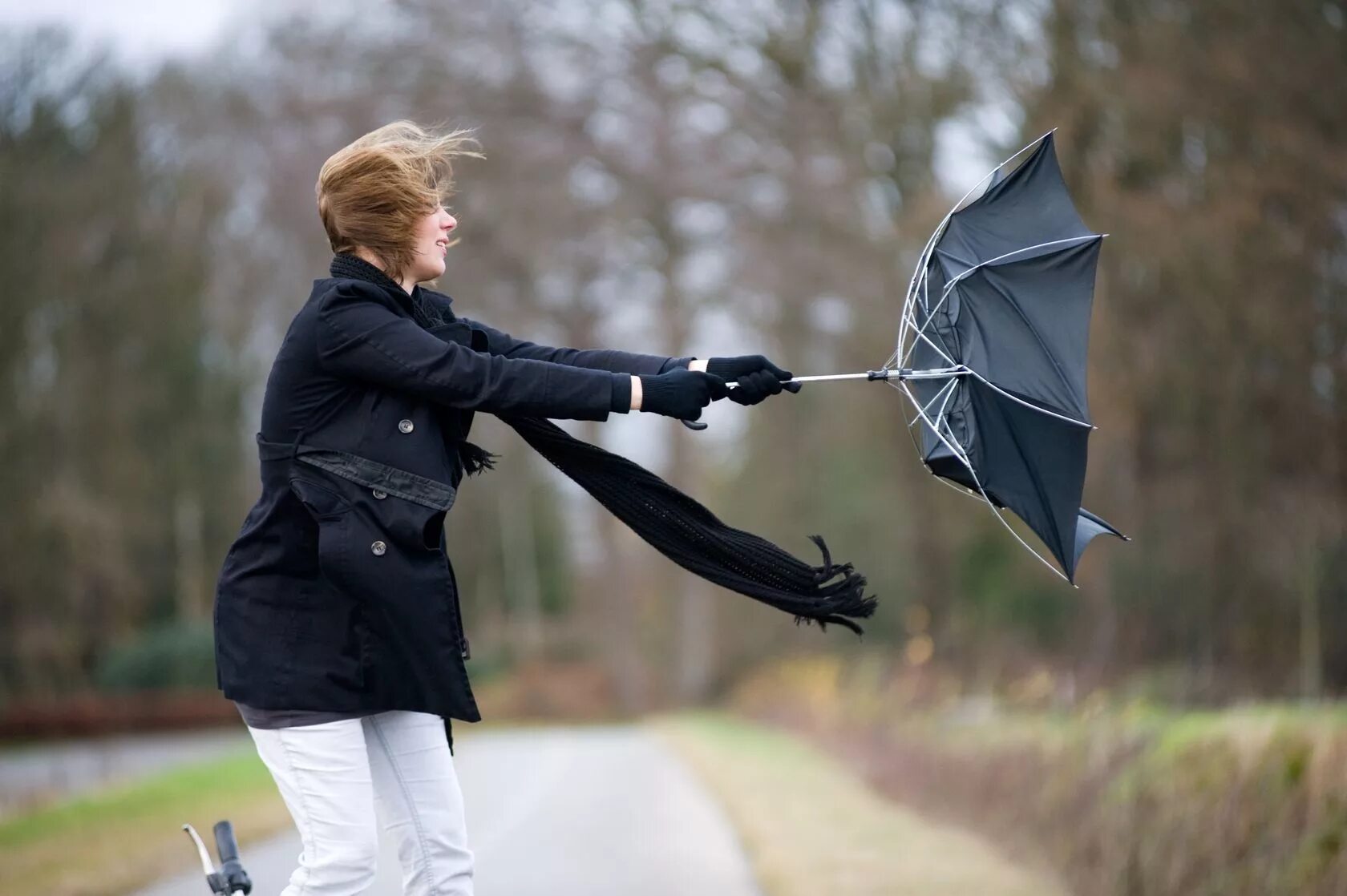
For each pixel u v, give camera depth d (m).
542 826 16.92
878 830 15.83
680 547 6.04
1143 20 27.02
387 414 5.52
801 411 57.44
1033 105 30.44
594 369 6.09
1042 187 6.63
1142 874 11.71
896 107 38.59
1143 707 17.34
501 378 5.55
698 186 47.94
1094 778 13.82
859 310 43.03
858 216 42.66
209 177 50.94
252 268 51.38
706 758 27.56
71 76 47.84
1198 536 29.05
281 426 5.53
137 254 50.41
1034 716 21.97
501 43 47.72
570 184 49.47
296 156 48.47
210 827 16.33
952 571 42.69
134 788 21.34
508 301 53.72
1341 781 10.42
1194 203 26.55
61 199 47.44
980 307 6.38
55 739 50.50
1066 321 6.32
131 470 55.56
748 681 62.22
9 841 15.34
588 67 47.94
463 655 5.63
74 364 51.03
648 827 16.81
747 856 14.44
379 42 49.06
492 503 79.88
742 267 47.53
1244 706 20.56
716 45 44.06
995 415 6.29
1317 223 24.66
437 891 5.82
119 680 56.03
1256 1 24.69
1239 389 27.16
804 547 59.34
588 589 79.88
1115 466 30.88
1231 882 10.69
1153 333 28.34
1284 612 27.80
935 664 36.50
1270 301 25.56
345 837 5.56
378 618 5.45
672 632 72.81
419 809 5.82
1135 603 30.58
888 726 28.02
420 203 5.76
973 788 16.80
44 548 51.12
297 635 5.53
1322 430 26.59
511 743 37.56
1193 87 25.48
